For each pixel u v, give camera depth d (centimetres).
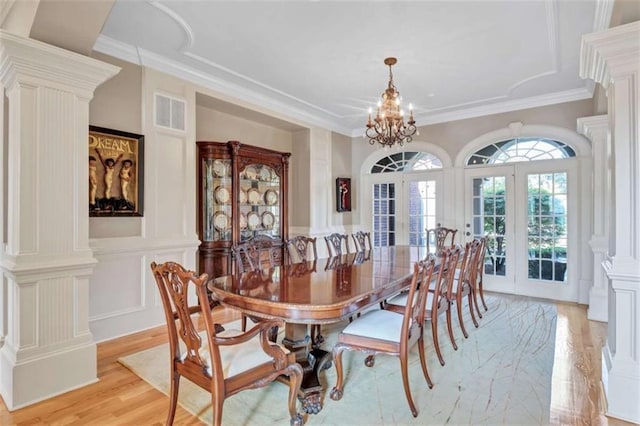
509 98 473
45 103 223
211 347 159
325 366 254
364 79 405
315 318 181
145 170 343
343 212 626
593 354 285
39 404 213
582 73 273
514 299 464
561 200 461
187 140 380
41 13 208
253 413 206
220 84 411
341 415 203
